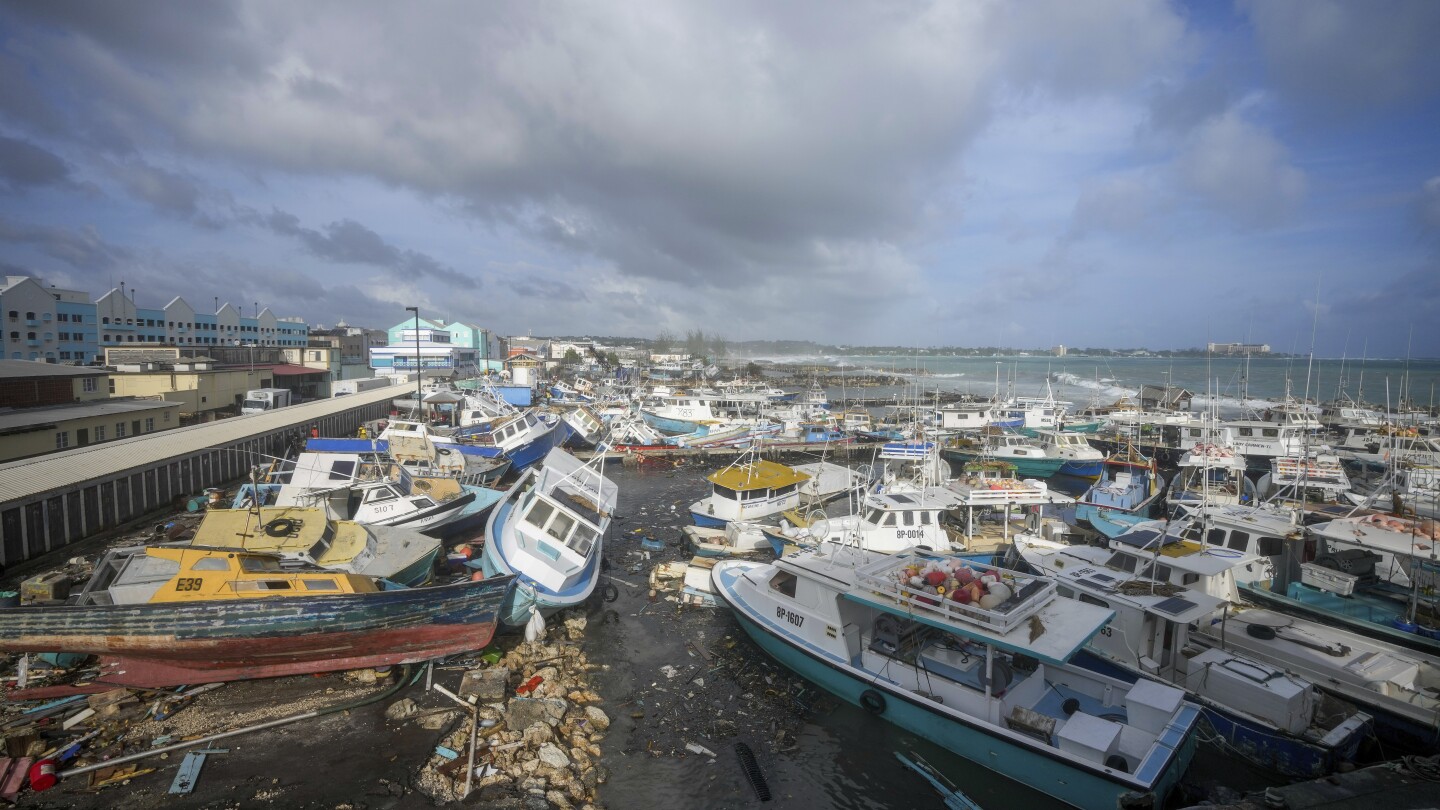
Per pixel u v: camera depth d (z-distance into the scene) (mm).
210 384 46062
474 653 15359
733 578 18875
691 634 17578
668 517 30250
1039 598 12508
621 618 18562
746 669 15680
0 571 18719
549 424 44031
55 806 9906
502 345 172375
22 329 68062
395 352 87250
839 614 14250
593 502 20500
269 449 34625
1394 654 13617
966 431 47094
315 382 62625
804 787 11711
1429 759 10586
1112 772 10203
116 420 32125
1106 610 12477
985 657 13141
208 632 12703
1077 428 49906
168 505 26406
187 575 13500
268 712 12609
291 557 14703
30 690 12570
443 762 11414
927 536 21641
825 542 18328
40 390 32500
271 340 109688
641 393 71625
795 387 115938
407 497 22656
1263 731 11594
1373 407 62281
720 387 88688
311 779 10797
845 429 50531
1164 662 13531
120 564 14367
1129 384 120000
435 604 14203
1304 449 29484
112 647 12531
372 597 13453
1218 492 26797
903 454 30516
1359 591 16578
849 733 13266
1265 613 15555
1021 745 11234
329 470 24047
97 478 22531
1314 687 12648
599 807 10930
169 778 10680
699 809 11047
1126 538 16469
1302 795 9711
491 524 20297
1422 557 14242
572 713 13438
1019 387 113500
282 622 13062
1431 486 21766
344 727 12266
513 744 11977
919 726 12703
